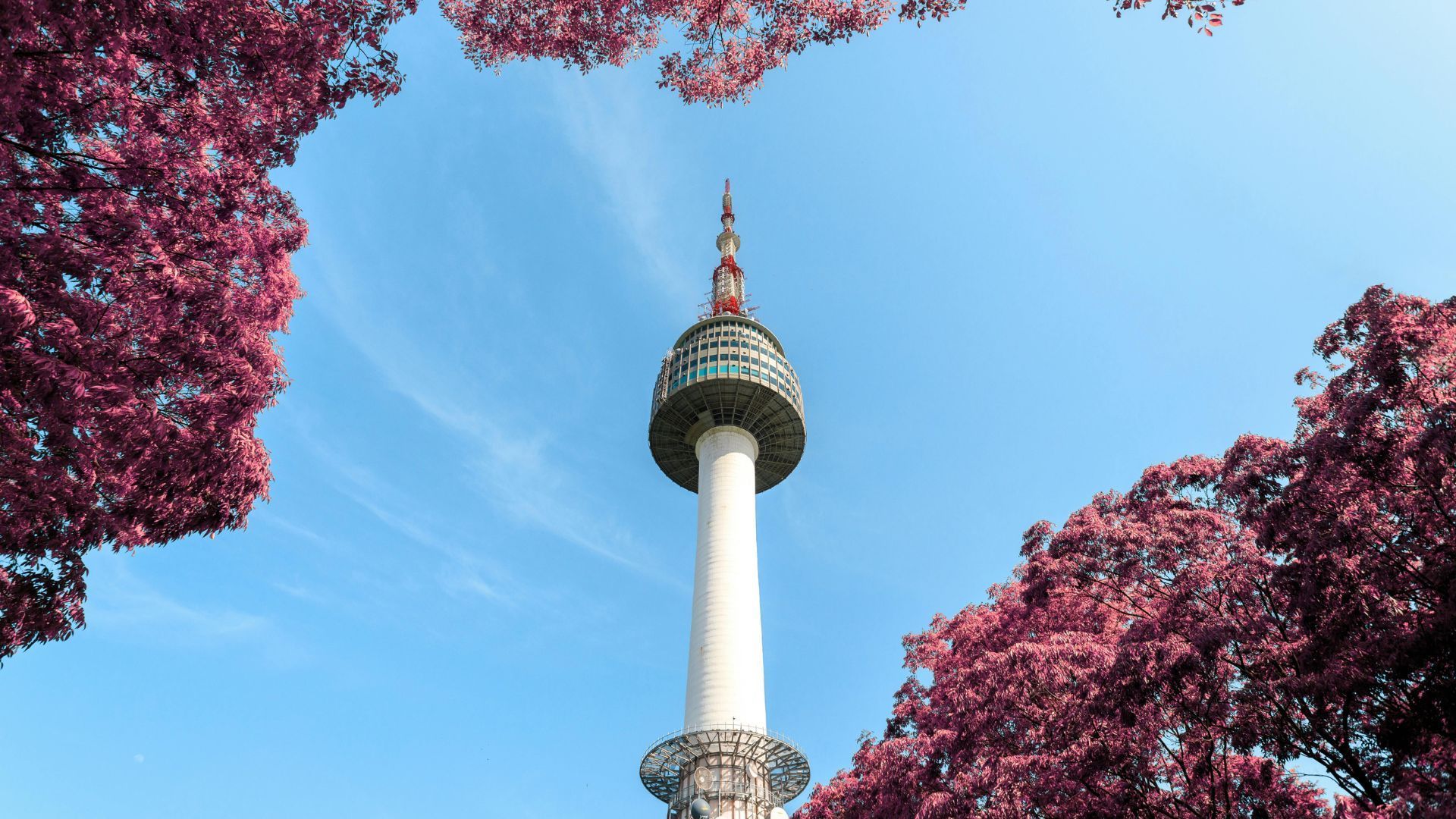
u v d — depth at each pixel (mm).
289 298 24328
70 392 19172
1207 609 31750
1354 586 26109
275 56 18969
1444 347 25781
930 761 37406
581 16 23062
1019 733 33812
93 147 19594
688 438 111875
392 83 20422
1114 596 37594
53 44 17406
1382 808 24297
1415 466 25344
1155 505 37125
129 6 16969
